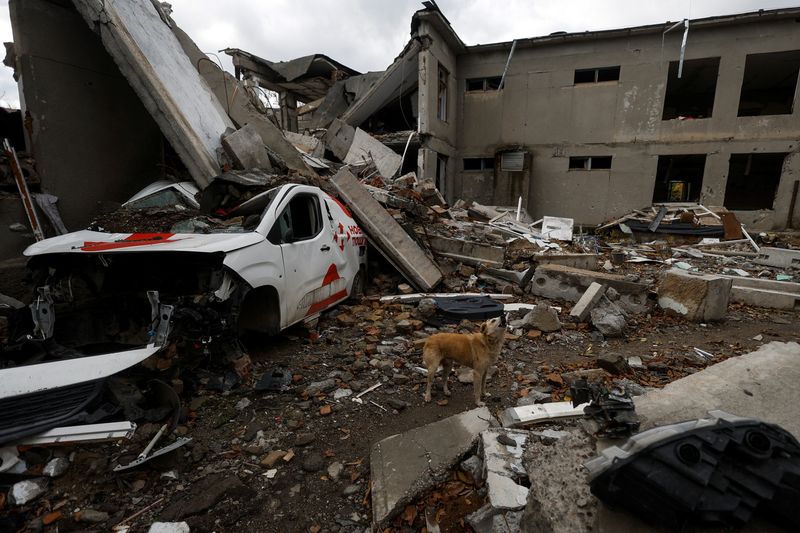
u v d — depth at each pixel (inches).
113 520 88.5
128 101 306.8
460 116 727.1
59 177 264.5
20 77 251.3
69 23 267.4
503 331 128.9
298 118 837.2
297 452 112.4
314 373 157.9
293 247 171.9
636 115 639.8
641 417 74.4
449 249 319.0
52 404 104.5
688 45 606.5
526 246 426.0
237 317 137.2
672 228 564.1
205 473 103.7
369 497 94.7
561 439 73.2
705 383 86.3
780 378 87.5
